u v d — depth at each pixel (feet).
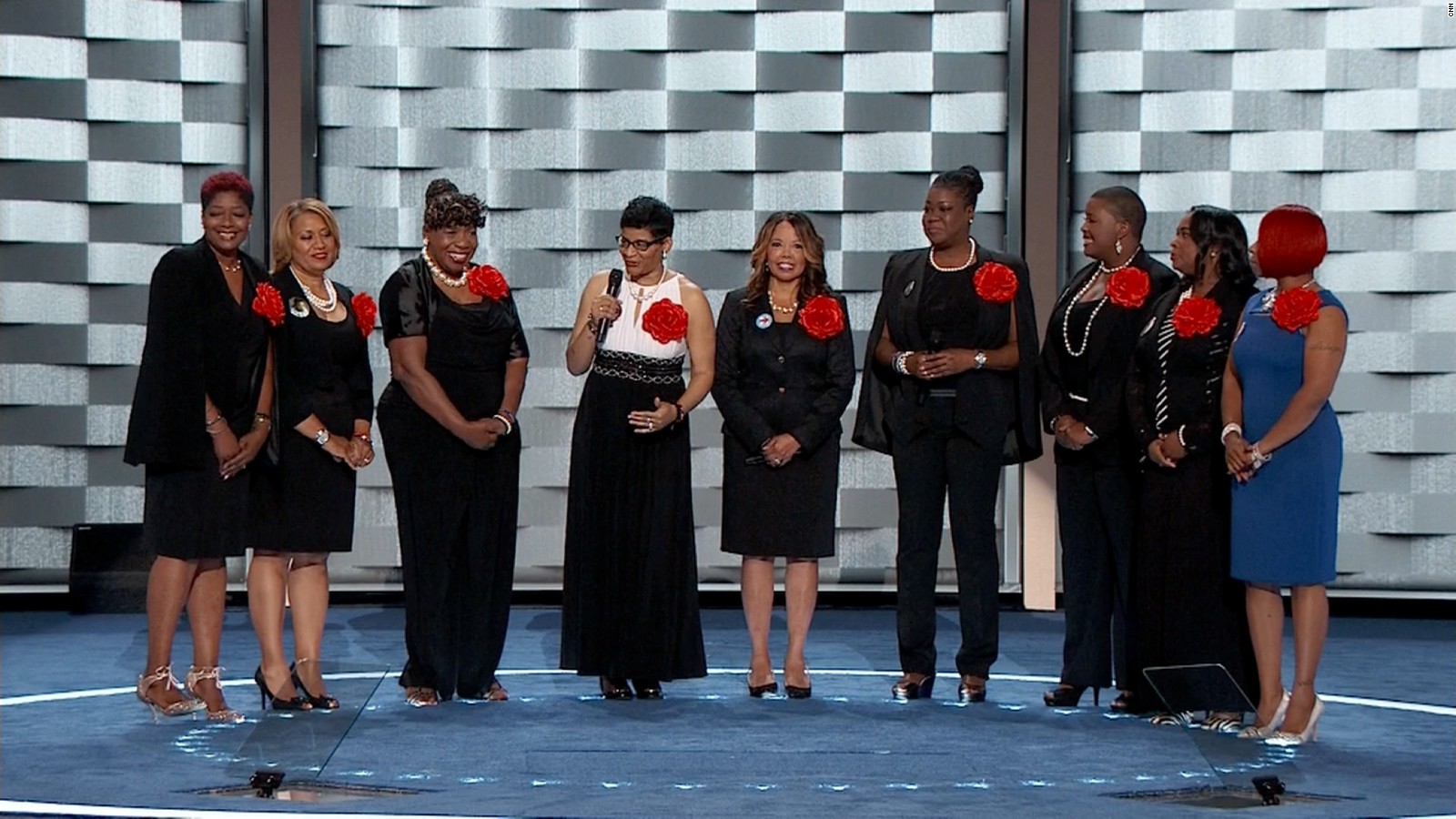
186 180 62.03
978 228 62.95
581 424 44.80
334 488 41.81
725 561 63.41
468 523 44.11
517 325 44.73
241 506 40.60
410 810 30.58
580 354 44.75
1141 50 62.44
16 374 61.67
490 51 62.49
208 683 40.98
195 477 40.01
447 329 43.34
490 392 44.01
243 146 62.18
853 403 63.31
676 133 62.85
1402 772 35.83
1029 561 63.21
